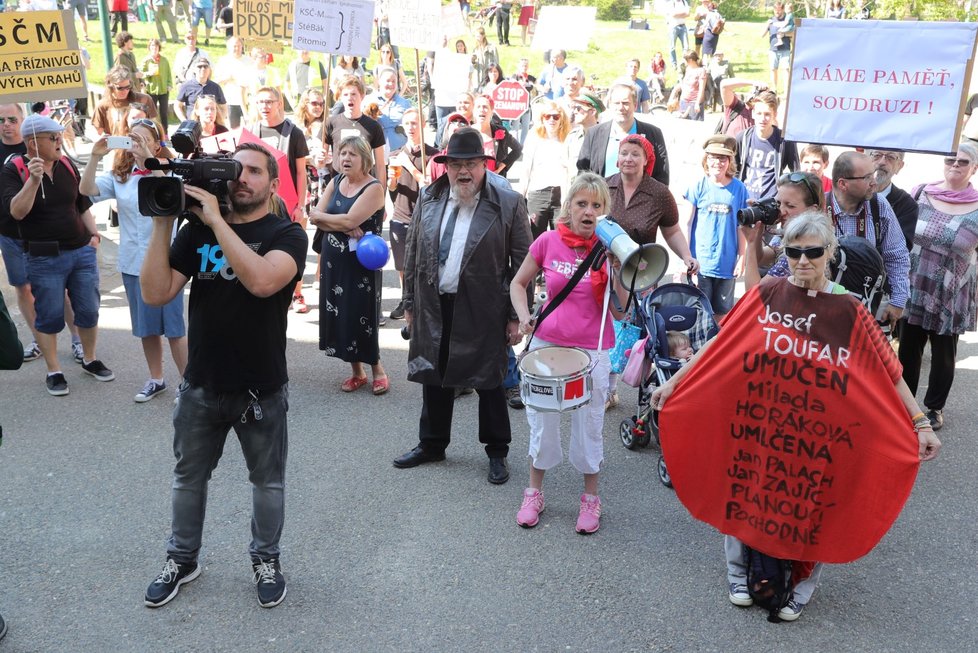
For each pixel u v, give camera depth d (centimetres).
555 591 429
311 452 577
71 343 786
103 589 426
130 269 639
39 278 650
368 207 636
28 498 513
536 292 875
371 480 541
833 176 521
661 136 735
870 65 561
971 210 583
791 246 383
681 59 2633
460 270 511
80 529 480
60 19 639
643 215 589
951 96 541
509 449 585
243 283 373
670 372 557
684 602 422
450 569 446
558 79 1786
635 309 563
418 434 607
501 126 834
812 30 575
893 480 384
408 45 902
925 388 698
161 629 397
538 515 496
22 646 384
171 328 652
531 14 2925
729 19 3934
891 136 562
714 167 700
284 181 804
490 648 387
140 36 2566
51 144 639
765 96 796
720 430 411
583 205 465
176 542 420
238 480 535
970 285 590
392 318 854
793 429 395
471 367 521
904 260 524
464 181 506
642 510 508
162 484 532
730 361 406
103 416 631
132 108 859
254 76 1330
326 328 664
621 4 3897
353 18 834
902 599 427
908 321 606
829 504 394
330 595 424
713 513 418
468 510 506
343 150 636
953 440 605
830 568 454
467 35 2773
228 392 394
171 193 359
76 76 652
